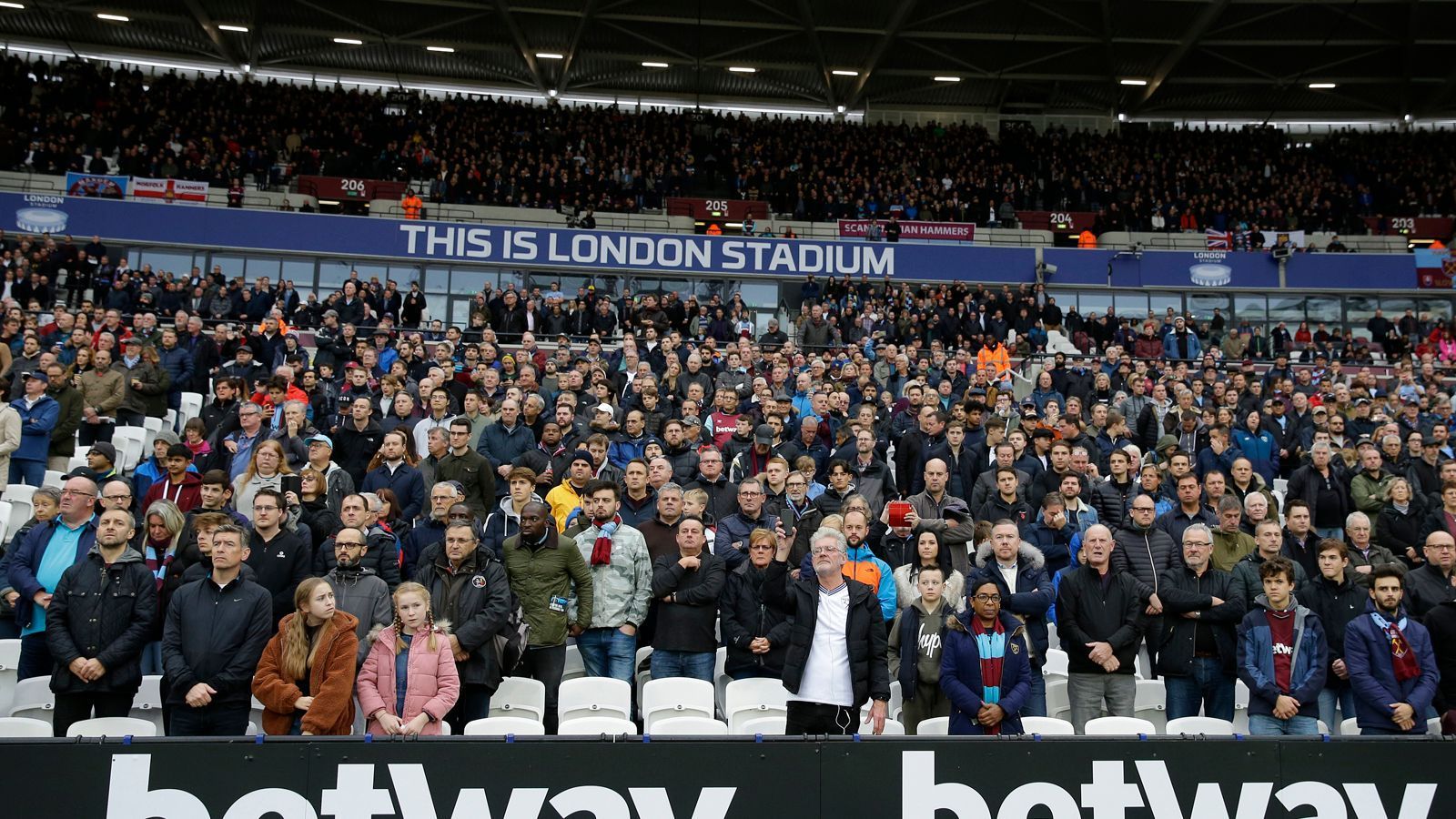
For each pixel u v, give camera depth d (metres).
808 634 6.62
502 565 7.13
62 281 21.75
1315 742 5.30
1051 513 9.07
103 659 6.43
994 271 29.19
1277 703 6.88
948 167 34.06
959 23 34.66
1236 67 37.00
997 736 5.19
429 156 31.12
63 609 6.54
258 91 32.88
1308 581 7.97
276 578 7.22
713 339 20.53
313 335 19.08
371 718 6.14
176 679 6.22
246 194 29.00
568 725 6.51
